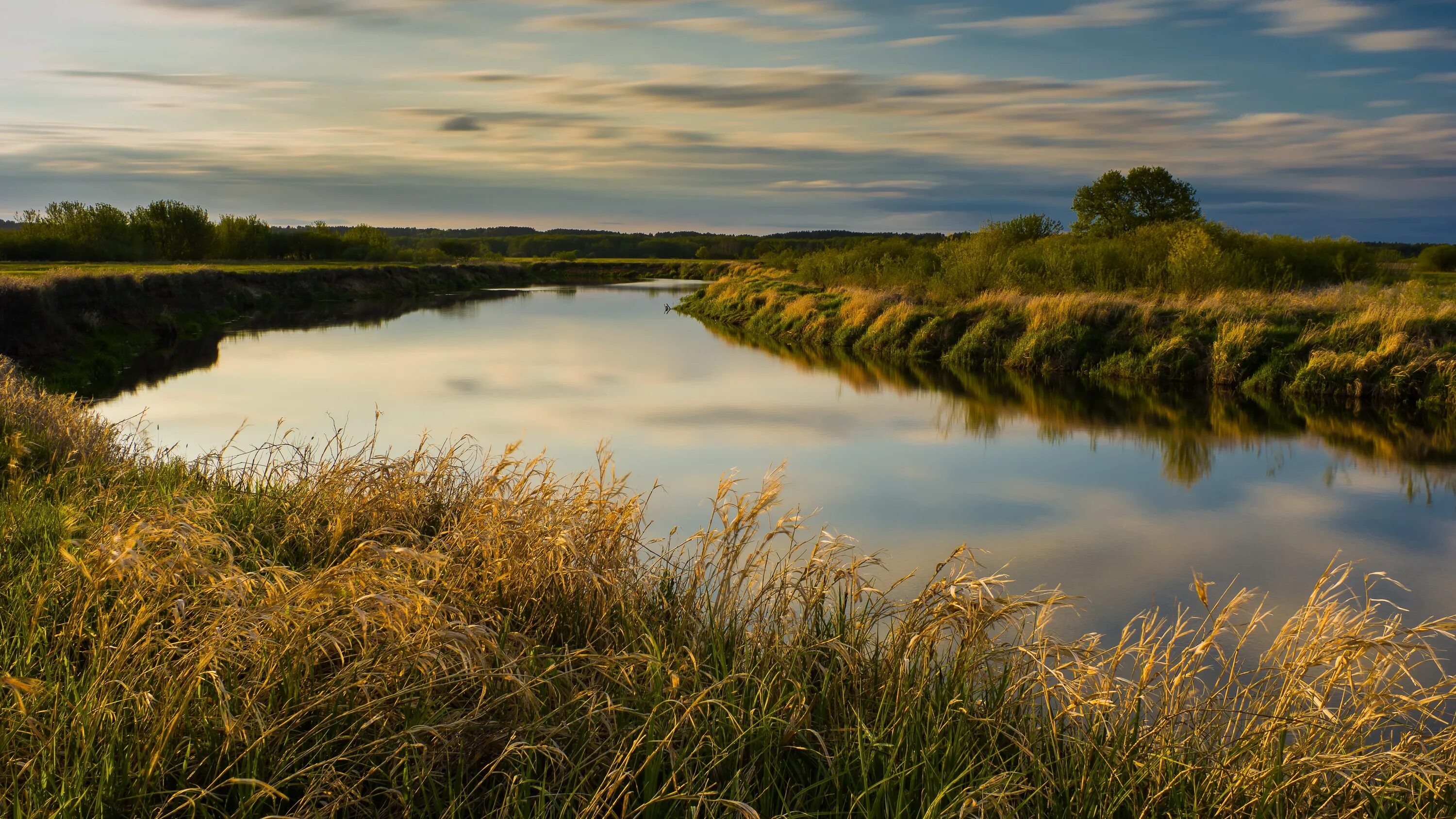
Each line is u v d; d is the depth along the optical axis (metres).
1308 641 3.95
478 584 4.73
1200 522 9.91
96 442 8.54
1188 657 4.20
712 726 3.47
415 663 3.29
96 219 64.31
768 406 17.52
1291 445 14.05
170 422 15.17
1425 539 9.32
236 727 2.90
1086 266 30.02
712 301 43.19
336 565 3.67
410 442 13.54
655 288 67.56
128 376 21.25
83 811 2.72
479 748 3.30
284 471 7.47
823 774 3.45
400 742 3.12
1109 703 3.63
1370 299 21.36
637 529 5.49
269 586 3.56
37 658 3.56
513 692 3.33
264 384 19.95
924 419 16.20
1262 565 8.52
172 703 3.03
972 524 9.78
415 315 40.78
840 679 3.92
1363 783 3.46
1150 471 12.37
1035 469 12.46
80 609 3.80
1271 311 21.25
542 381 20.61
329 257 80.69
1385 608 7.43
